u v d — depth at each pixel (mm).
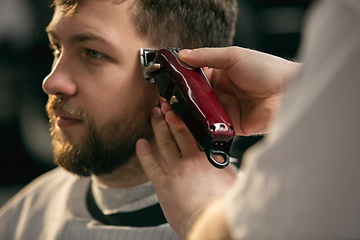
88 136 648
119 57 615
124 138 657
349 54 226
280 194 252
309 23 282
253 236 265
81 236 771
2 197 2355
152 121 627
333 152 229
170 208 522
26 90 2602
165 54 565
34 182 1027
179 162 551
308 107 244
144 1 621
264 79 562
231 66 568
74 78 631
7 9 2398
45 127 2654
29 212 928
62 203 879
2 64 2531
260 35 2398
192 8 678
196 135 488
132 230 710
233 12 786
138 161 697
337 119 228
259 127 615
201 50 550
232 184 527
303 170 241
